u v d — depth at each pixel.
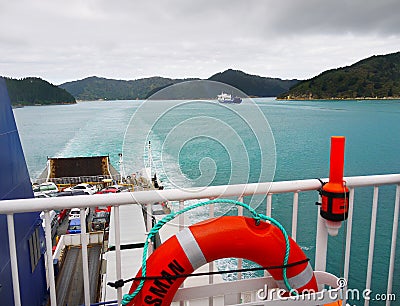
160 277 1.37
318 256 1.85
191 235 1.40
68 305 6.88
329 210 1.62
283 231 1.49
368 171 13.59
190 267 1.39
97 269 8.38
